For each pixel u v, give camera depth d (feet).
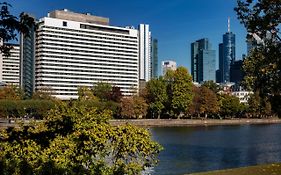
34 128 51.01
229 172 76.54
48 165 43.91
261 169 79.82
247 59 80.94
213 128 395.14
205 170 117.19
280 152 168.14
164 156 149.18
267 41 74.13
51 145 46.21
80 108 52.70
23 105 395.14
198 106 485.97
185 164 128.16
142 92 485.97
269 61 74.64
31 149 44.91
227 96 556.92
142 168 51.62
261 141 229.86
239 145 204.33
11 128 50.60
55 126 50.62
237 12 74.38
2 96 460.96
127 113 455.22
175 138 258.37
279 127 418.51
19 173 43.09
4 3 33.42
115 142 49.98
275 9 71.20
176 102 449.06
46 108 395.55
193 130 358.43
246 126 442.91
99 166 47.98
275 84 76.69
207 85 576.20
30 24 34.71
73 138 47.83
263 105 89.86
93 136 48.34
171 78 465.47
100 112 53.06
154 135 288.71
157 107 460.14
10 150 44.86
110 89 542.57
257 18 72.49
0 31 33.58
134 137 50.70
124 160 51.39
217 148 185.78
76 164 46.01
